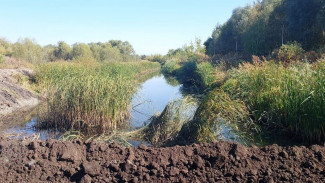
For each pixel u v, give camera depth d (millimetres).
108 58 50188
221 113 7531
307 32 17828
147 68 46812
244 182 3799
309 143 6797
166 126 7707
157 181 3969
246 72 10734
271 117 7941
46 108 10305
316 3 17391
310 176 3740
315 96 6652
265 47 22781
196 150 4438
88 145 4793
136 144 7637
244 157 4152
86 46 47906
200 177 3949
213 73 17625
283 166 3961
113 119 9359
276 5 24328
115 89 9844
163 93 18312
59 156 4547
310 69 7824
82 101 9406
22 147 4742
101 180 4055
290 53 14164
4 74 17109
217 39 37656
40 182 4164
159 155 4398
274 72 9352
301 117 6938
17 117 11406
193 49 46094
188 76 25125
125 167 4164
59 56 46125
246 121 8047
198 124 6930
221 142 4500
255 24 25000
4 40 42875
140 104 13516
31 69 23391
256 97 8859
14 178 4246
